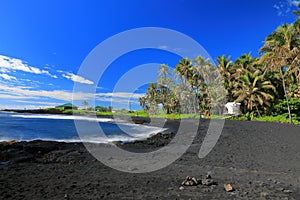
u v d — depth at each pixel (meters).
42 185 4.33
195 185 4.50
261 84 35.00
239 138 12.53
